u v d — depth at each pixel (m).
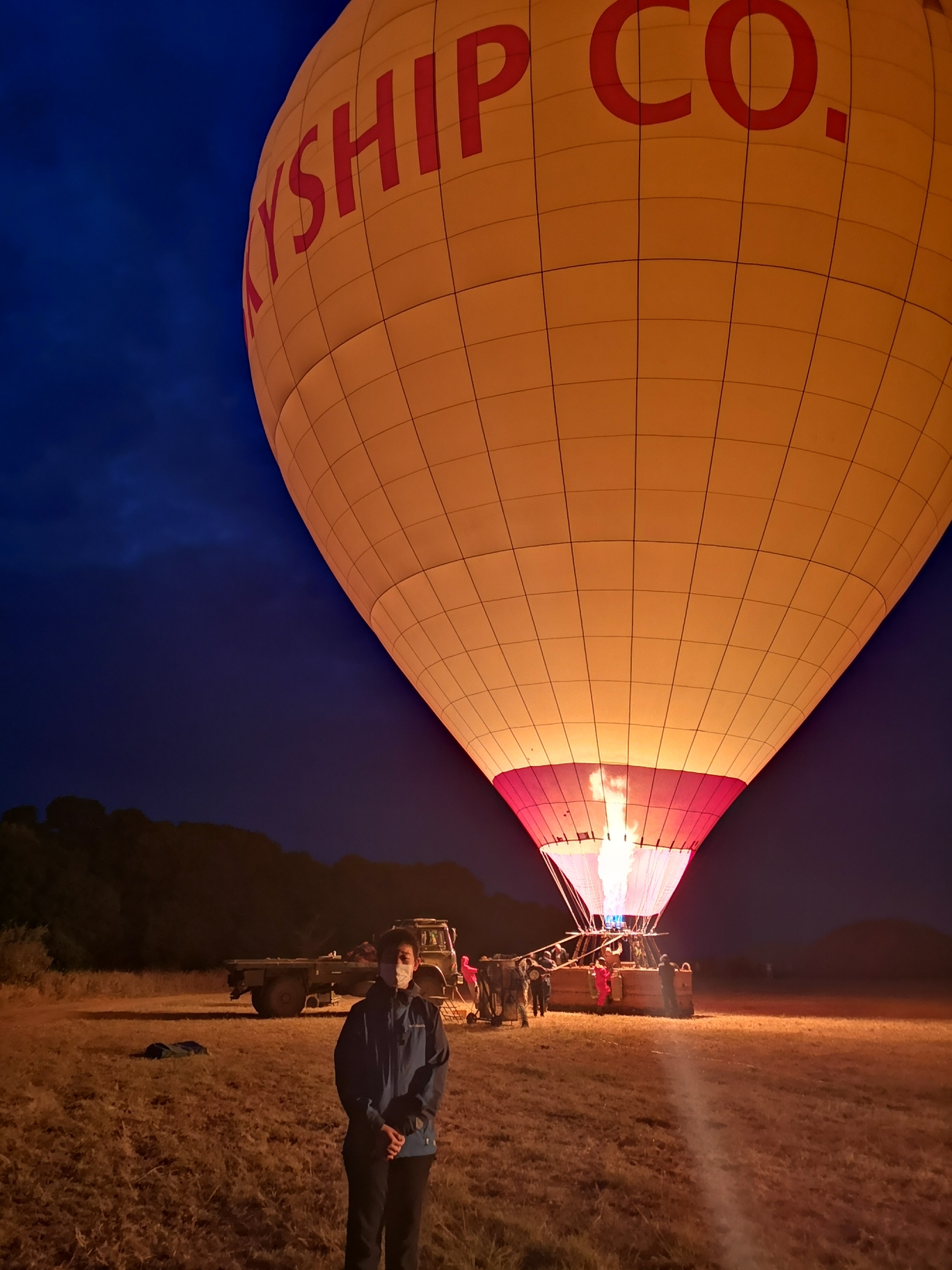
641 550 15.88
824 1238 4.84
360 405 16.69
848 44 14.31
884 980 42.06
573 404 15.23
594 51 14.30
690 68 14.14
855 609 16.98
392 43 15.74
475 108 14.78
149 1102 8.62
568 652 16.89
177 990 31.42
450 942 20.78
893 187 14.40
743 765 17.95
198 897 52.75
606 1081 9.59
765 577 16.03
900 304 14.79
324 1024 16.52
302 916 55.91
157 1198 5.61
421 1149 3.79
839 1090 9.04
